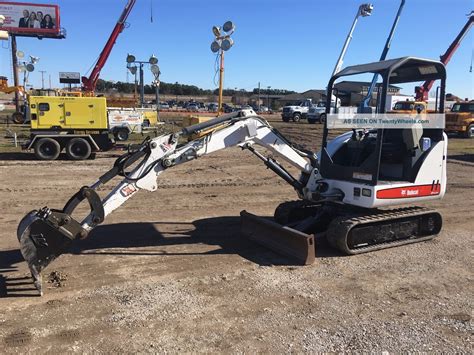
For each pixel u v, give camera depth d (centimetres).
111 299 450
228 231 691
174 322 407
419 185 593
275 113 5944
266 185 1073
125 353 357
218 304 443
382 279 511
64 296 456
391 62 553
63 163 1393
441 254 598
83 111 1509
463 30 3253
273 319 415
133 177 521
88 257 569
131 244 622
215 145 560
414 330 398
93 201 485
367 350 365
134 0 3162
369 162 559
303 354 359
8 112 4222
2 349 360
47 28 4612
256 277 511
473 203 912
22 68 3444
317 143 2027
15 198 895
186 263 553
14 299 448
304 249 553
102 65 3238
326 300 456
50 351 358
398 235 624
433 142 607
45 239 452
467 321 416
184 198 920
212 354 357
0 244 611
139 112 2128
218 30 1520
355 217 582
